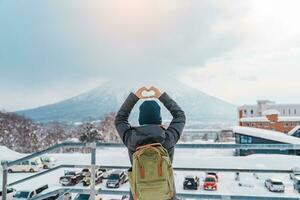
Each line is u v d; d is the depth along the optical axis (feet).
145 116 8.99
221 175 97.91
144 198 8.13
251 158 108.88
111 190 12.39
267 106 285.84
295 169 11.43
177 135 8.99
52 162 104.68
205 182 81.41
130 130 9.18
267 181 82.94
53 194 13.10
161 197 8.11
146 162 8.23
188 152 124.67
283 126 203.41
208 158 108.06
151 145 8.46
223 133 191.52
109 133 197.98
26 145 212.84
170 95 9.64
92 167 12.42
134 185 8.26
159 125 9.01
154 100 9.51
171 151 8.87
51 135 224.74
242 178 91.15
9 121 213.46
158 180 8.11
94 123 205.57
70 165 13.12
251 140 132.77
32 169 102.22
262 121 205.46
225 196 11.21
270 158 108.99
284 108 290.15
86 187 12.63
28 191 68.54
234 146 11.26
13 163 13.07
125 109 9.52
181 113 9.37
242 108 286.46
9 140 209.87
